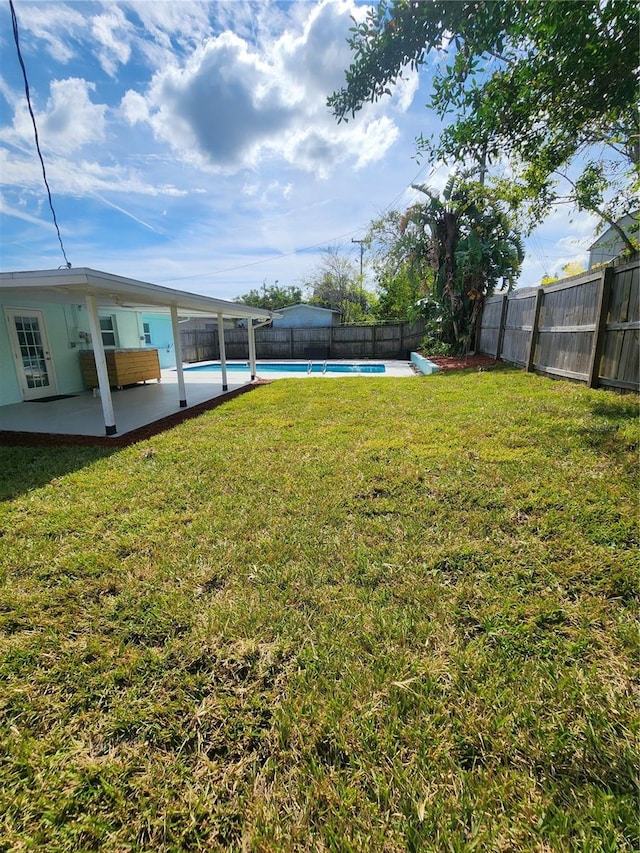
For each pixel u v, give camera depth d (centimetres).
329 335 1791
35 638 169
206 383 1011
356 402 634
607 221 562
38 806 112
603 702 131
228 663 154
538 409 466
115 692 144
